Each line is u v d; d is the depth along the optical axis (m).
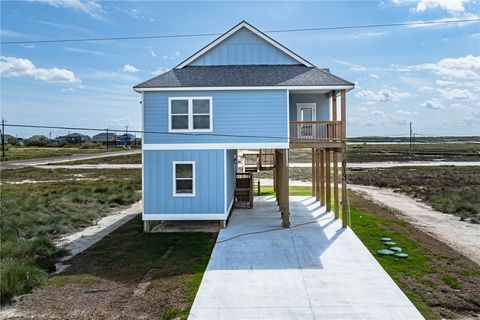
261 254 11.43
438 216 17.62
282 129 14.42
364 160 59.19
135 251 11.95
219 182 14.49
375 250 11.71
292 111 17.14
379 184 29.81
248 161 25.22
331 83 14.12
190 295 8.55
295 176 35.41
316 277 9.55
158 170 14.48
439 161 56.84
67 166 47.00
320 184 19.83
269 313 7.65
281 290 8.78
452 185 28.38
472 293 8.49
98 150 80.31
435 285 8.95
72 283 9.31
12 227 14.25
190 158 14.47
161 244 12.67
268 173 39.72
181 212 14.51
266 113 14.43
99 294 8.65
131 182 29.30
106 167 45.59
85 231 15.02
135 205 21.25
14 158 57.69
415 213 18.38
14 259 10.33
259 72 15.70
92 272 10.11
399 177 34.19
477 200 20.95
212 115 14.42
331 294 8.52
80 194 22.64
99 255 11.61
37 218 15.91
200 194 14.51
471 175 35.28
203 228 14.78
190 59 16.58
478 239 13.44
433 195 23.27
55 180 32.78
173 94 14.43
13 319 7.44
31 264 10.10
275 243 12.54
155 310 7.84
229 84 14.30
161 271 10.12
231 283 9.23
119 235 14.04
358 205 19.80
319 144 14.45
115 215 18.36
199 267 10.38
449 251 11.64
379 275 9.62
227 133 14.47
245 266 10.42
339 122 14.48
